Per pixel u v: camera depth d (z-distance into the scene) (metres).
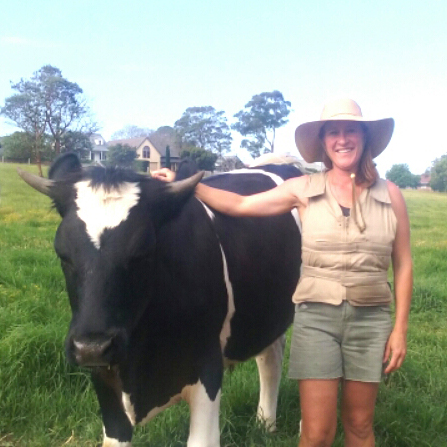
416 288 8.79
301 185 3.37
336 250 3.16
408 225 3.26
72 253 2.88
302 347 3.26
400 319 3.22
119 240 2.87
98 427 4.45
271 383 4.66
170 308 3.23
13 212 17.64
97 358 2.69
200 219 3.59
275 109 41.44
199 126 43.41
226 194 3.55
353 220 3.15
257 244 4.04
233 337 3.86
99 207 2.94
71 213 2.96
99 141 55.62
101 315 2.75
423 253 12.88
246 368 5.52
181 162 3.87
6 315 5.77
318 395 3.23
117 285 2.83
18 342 5.09
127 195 3.00
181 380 3.41
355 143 3.20
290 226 4.55
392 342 3.21
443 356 6.16
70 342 2.76
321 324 3.22
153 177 3.28
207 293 3.43
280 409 4.91
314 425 3.27
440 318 8.02
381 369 3.22
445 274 10.59
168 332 3.26
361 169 3.23
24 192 25.34
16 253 9.36
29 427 4.52
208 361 3.46
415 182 77.38
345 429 3.40
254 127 41.53
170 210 3.12
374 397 3.28
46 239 12.09
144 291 3.00
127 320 2.88
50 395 4.79
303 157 3.59
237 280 3.77
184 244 3.35
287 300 4.45
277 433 4.57
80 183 3.06
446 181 69.81
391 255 3.30
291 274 4.48
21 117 37.16
